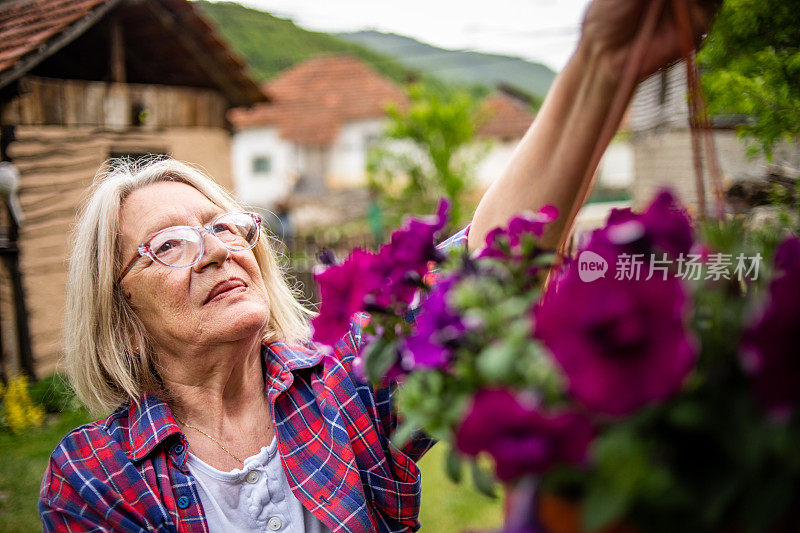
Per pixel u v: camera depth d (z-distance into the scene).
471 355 0.65
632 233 0.61
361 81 29.67
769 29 1.35
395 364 0.76
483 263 0.73
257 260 1.62
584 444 0.52
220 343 1.40
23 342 6.88
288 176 24.36
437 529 3.65
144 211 1.45
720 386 0.56
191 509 1.33
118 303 1.46
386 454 1.48
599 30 0.93
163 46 8.88
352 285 0.76
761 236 0.73
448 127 13.20
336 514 1.37
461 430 0.54
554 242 1.02
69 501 1.34
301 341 1.64
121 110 8.11
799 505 0.54
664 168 6.04
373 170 13.86
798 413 0.52
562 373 0.54
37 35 7.09
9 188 6.65
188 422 1.45
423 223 0.80
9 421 5.57
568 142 1.00
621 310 0.50
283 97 29.31
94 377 1.50
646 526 0.55
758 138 1.39
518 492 0.64
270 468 1.41
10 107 6.91
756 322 0.52
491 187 1.12
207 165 9.48
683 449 0.55
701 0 0.90
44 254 7.14
